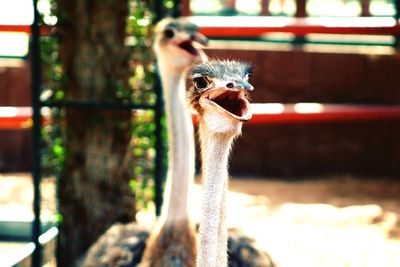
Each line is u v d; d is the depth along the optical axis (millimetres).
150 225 5352
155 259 4594
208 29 7824
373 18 8945
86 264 5016
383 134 9750
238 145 9812
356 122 9766
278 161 9789
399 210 8125
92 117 5789
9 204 8336
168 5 5797
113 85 5734
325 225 7551
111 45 5719
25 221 6766
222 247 2953
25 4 15102
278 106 8609
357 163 9781
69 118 5820
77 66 5754
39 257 5539
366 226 7547
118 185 5844
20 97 9773
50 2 5730
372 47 9953
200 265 2926
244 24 8047
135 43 5730
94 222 5852
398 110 9141
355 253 6730
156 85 5531
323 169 9797
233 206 8195
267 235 7180
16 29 7148
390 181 9469
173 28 5055
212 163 2928
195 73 2916
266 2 10617
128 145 5855
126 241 5004
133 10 5711
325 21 8570
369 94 9797
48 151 5887
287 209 8086
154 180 5715
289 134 9789
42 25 5688
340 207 8250
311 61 9820
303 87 9812
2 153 9805
